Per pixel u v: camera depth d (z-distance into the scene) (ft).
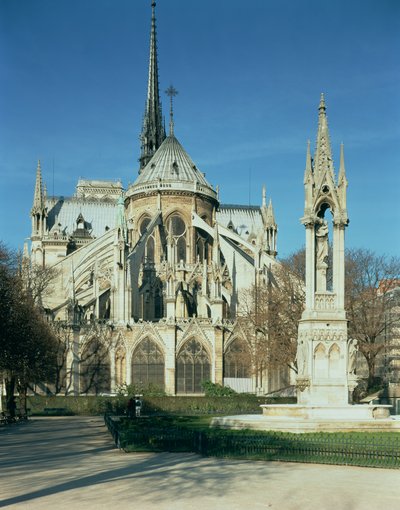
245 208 603.26
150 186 440.45
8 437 166.61
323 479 84.12
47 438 162.09
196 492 75.77
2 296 219.82
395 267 298.15
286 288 323.57
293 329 302.04
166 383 356.59
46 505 69.15
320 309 137.80
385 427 123.03
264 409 140.67
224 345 367.86
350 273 292.20
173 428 140.87
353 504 69.26
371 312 274.98
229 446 107.04
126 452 120.98
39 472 94.94
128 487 79.66
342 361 135.54
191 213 439.63
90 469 97.30
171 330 359.46
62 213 573.74
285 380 356.18
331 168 143.33
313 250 140.77
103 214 582.76
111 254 444.55
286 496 73.26
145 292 403.54
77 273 433.48
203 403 295.89
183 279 411.34
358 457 95.55
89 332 359.66
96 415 302.25
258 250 391.24
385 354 336.90
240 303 403.95
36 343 272.10
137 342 361.92
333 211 142.31
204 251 442.91
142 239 406.41
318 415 130.21
